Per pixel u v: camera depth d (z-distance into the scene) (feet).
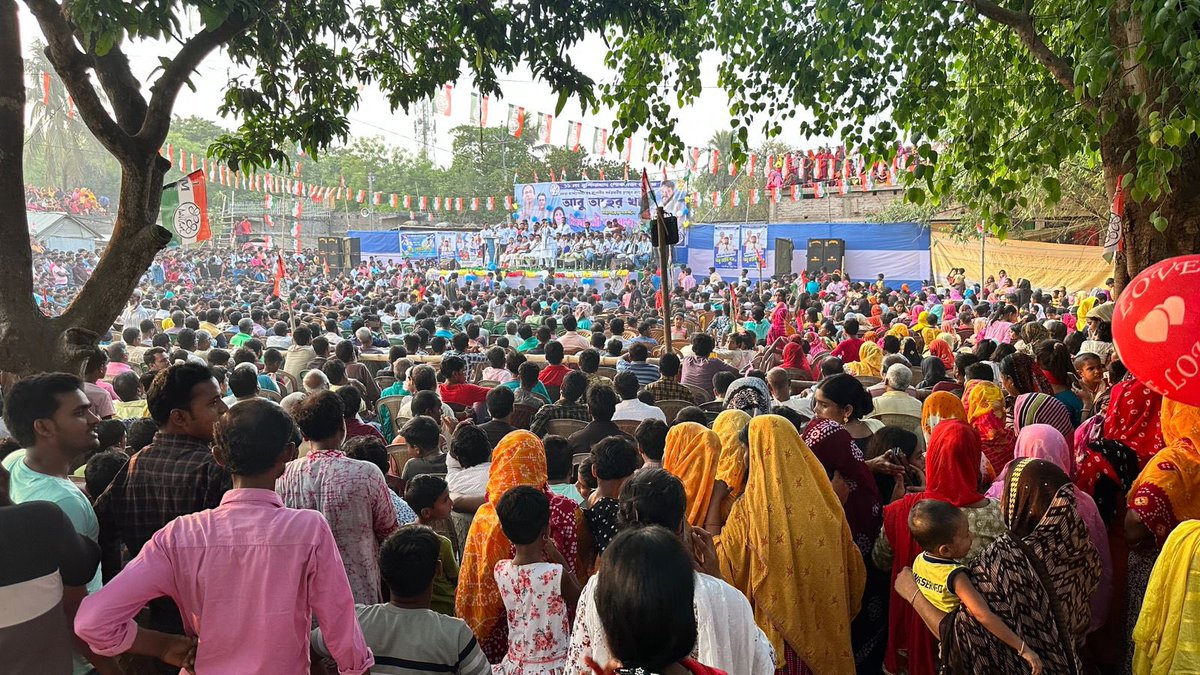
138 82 16.65
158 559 8.05
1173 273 10.03
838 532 11.92
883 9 22.04
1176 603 10.11
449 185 180.65
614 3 19.31
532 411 23.15
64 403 10.05
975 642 9.95
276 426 8.43
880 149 23.75
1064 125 18.42
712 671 6.04
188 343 34.04
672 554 5.96
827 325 47.34
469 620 11.62
